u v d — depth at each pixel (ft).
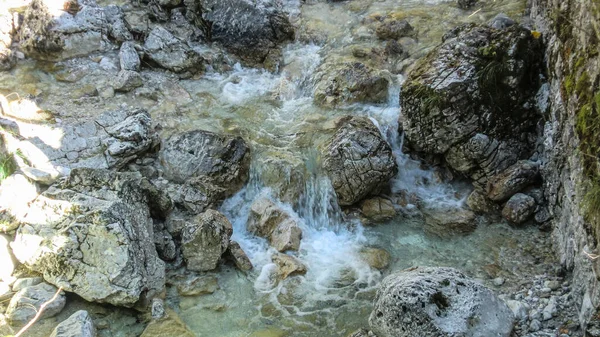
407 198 19.77
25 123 19.04
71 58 22.68
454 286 13.84
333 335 15.31
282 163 19.63
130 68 22.30
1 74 21.90
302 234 18.63
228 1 24.17
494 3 25.07
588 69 13.74
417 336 13.26
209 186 18.75
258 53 24.14
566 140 15.56
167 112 21.47
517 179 18.26
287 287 16.90
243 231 18.92
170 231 17.97
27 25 22.48
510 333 13.52
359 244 18.42
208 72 23.70
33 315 15.17
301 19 25.98
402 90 19.61
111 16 23.93
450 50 19.63
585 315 13.47
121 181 16.92
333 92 21.98
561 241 16.44
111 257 15.56
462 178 20.02
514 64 18.40
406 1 26.71
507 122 18.76
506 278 16.52
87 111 20.57
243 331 15.52
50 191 16.98
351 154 18.86
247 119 21.53
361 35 24.53
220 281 17.15
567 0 16.11
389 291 13.96
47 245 15.89
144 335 15.08
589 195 13.09
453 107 18.56
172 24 24.85
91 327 14.78
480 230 18.47
